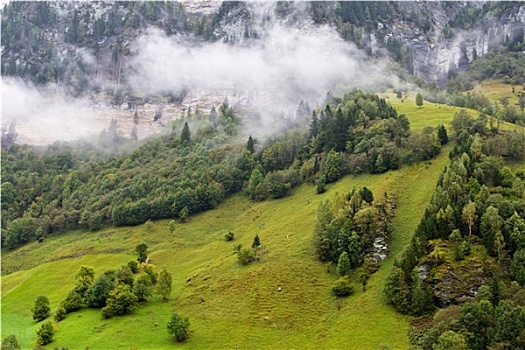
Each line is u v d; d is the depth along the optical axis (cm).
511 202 13100
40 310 14888
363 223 14538
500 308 10044
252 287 14088
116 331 12606
